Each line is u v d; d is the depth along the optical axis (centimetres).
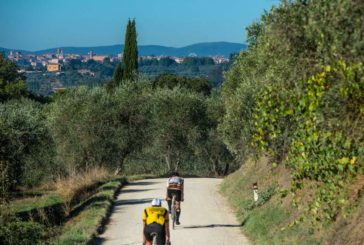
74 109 6731
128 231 2511
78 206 3788
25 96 12412
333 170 1223
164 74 12219
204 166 10062
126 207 3375
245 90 3356
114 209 3278
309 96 1106
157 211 1638
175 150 8431
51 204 4069
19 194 5119
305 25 1227
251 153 3438
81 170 6141
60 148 6506
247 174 4153
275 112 1320
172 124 7700
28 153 5291
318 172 1259
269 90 1369
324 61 1167
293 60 1311
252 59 4831
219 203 3700
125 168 9150
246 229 2508
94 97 6925
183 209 3338
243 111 3347
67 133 6625
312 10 1212
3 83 11956
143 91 7369
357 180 1694
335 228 1677
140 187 4847
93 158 6694
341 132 1103
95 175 5534
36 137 5275
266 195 2903
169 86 11656
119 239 2314
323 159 1193
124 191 4444
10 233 2519
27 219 3275
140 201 3684
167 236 1628
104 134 6675
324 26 1132
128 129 6825
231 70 5975
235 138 3522
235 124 3419
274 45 1340
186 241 2277
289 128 1520
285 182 2795
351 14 1078
